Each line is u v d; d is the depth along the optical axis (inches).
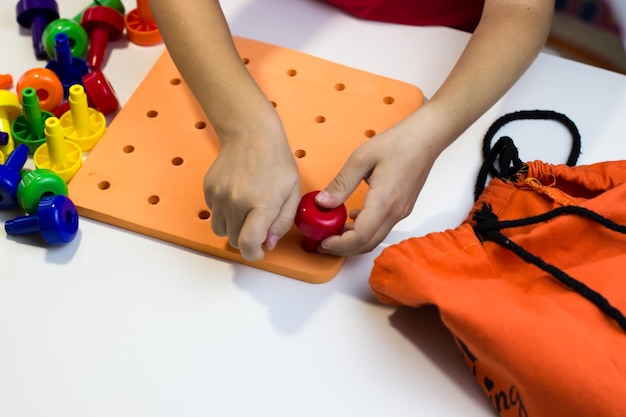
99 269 25.0
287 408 22.1
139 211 26.1
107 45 32.6
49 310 23.9
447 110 26.1
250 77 26.8
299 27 33.8
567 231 23.8
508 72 28.0
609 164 26.4
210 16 27.6
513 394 21.2
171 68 30.9
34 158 27.4
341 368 23.0
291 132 28.8
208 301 24.4
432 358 23.4
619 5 36.6
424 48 33.3
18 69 31.3
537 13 29.9
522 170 26.8
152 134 28.5
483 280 22.4
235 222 23.7
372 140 24.9
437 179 28.3
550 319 20.7
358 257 25.9
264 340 23.5
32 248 25.5
